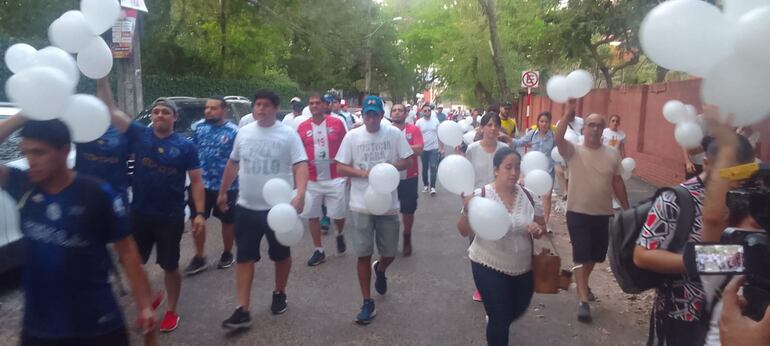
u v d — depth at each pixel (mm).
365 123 5305
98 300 2809
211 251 7312
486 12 23969
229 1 24609
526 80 18578
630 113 15727
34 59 3324
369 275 5156
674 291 2760
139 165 4723
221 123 6555
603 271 6727
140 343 4594
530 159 4648
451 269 6762
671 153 12461
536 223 3939
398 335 4875
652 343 2957
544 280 3992
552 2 21859
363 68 46469
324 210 8461
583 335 4934
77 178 2740
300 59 32531
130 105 10578
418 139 7270
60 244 2682
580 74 4738
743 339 1737
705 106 2049
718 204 2127
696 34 1881
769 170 1881
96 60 3998
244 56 25312
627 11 17609
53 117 2807
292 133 5035
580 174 5184
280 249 5102
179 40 22531
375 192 4863
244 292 4883
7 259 5363
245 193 4887
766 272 1752
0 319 5074
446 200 11570
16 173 2902
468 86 36156
